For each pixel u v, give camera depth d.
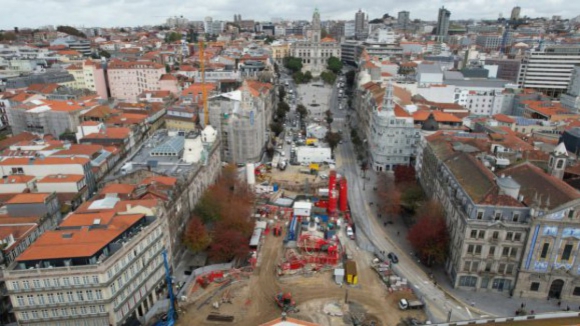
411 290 113.50
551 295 111.25
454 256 117.50
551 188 109.69
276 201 167.88
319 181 190.88
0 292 100.94
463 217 111.44
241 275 120.00
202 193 155.50
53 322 92.94
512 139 168.88
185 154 155.75
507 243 108.00
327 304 108.19
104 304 92.19
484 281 113.38
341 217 156.38
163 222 113.94
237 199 148.12
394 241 141.12
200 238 123.75
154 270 109.00
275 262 127.12
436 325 82.62
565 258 106.06
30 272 88.25
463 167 130.75
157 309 104.75
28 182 140.00
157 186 125.00
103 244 94.38
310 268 122.94
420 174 176.00
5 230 113.69
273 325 76.19
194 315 104.06
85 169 149.62
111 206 112.00
